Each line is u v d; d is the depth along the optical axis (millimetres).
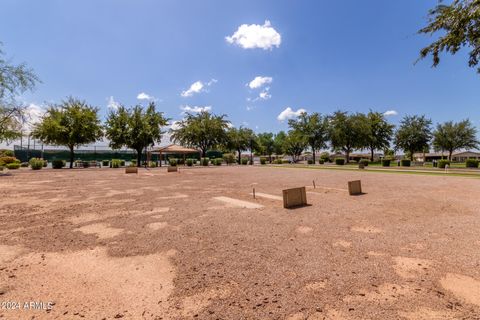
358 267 3855
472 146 54750
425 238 5211
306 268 3824
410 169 31594
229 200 9727
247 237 5324
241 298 3021
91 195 11047
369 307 2824
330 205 8656
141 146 39562
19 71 22594
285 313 2719
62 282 3455
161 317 2672
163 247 4758
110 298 3057
